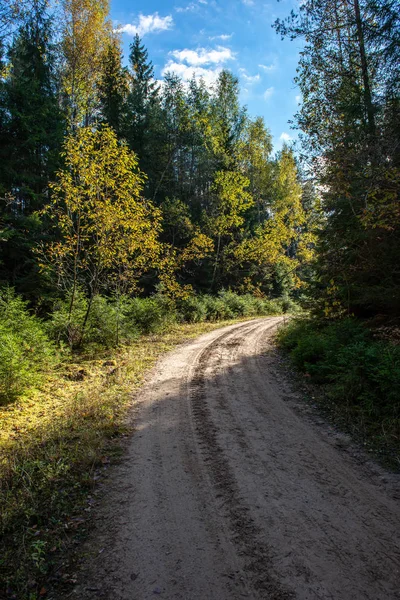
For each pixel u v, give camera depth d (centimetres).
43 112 1745
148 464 493
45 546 338
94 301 1405
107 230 1291
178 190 3372
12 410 717
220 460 497
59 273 1334
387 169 677
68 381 926
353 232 952
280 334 1366
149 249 1480
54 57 2275
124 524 367
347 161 795
